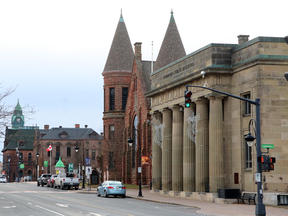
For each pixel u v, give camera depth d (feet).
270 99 108.88
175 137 143.43
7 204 105.40
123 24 251.80
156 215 79.36
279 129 108.27
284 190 106.52
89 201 117.08
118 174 240.53
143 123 209.05
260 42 109.91
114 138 242.78
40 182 231.91
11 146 510.17
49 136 418.51
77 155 352.69
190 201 119.55
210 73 119.85
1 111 92.12
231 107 120.47
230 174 119.34
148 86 216.74
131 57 247.70
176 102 141.69
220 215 82.07
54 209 91.30
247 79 113.70
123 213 82.84
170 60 212.43
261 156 78.54
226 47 121.60
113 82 244.42
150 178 199.00
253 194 108.37
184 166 134.62
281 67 110.11
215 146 119.75
